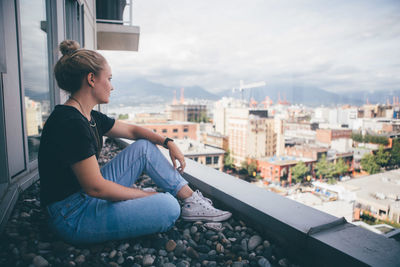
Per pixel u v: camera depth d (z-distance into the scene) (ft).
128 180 4.00
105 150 13.65
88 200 3.24
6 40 5.22
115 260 3.41
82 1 14.03
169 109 292.61
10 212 4.21
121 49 29.84
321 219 3.71
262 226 4.22
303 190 135.44
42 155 2.97
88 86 3.11
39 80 7.56
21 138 5.91
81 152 2.79
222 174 6.11
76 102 3.12
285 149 175.01
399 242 3.11
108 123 4.10
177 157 4.44
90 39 18.11
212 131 224.94
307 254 3.41
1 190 4.66
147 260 3.40
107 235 3.32
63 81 3.10
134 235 3.51
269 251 3.77
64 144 2.77
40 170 3.06
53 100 8.68
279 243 3.89
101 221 3.22
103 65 3.16
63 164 2.78
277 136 185.47
